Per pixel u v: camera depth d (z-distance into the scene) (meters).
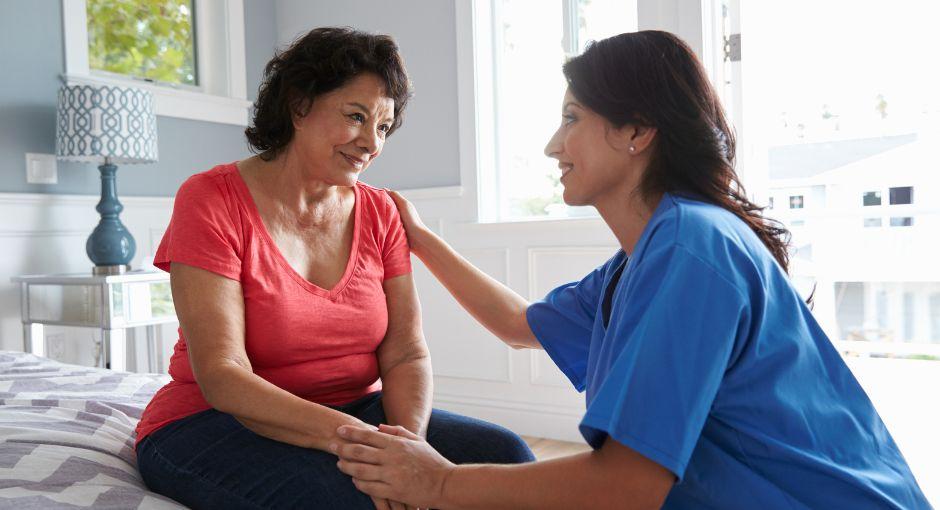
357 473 1.03
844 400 0.96
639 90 1.00
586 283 1.37
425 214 3.73
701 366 0.83
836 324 4.83
